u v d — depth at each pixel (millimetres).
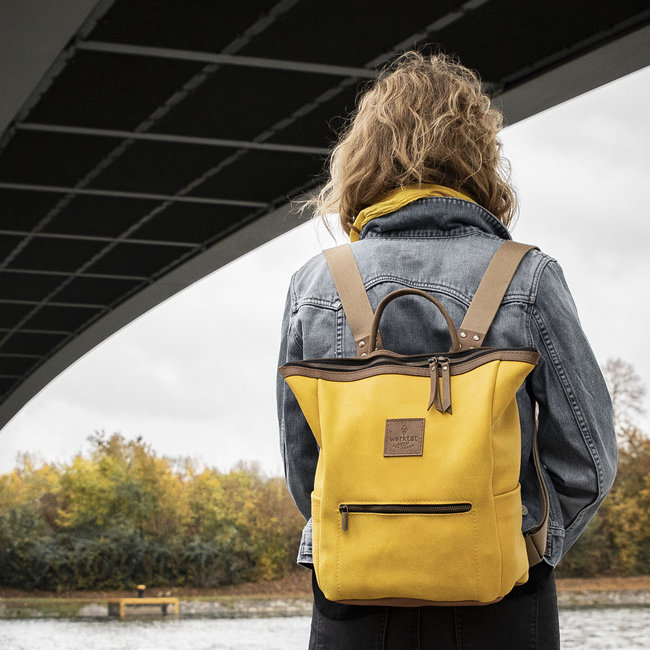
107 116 10383
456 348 1683
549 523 1742
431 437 1598
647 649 25047
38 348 24219
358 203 1955
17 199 13430
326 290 1886
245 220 14523
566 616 33500
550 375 1717
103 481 50125
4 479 49344
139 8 7895
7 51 8164
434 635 1673
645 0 7551
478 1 7605
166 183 12781
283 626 38094
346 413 1656
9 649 28281
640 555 38594
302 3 7758
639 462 38906
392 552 1589
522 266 1757
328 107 10031
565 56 8570
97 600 48438
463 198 1851
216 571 49688
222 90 9633
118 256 16781
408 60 2068
